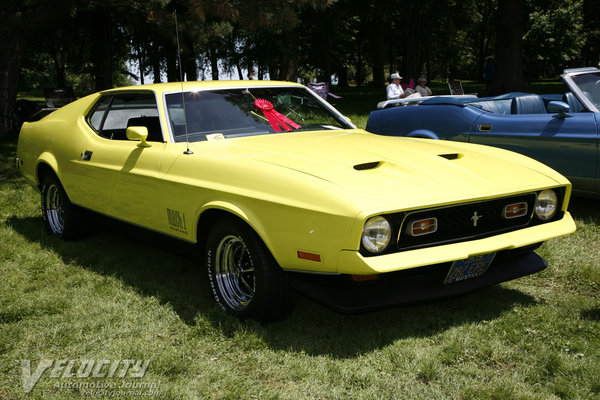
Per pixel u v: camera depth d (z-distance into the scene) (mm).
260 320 3018
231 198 2941
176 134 3641
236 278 3229
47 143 4852
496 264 3104
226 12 13359
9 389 2502
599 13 33844
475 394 2352
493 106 6301
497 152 3566
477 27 43125
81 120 4605
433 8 30375
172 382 2523
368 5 27703
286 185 2734
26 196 6855
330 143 3445
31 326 3137
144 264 4238
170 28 14180
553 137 5141
